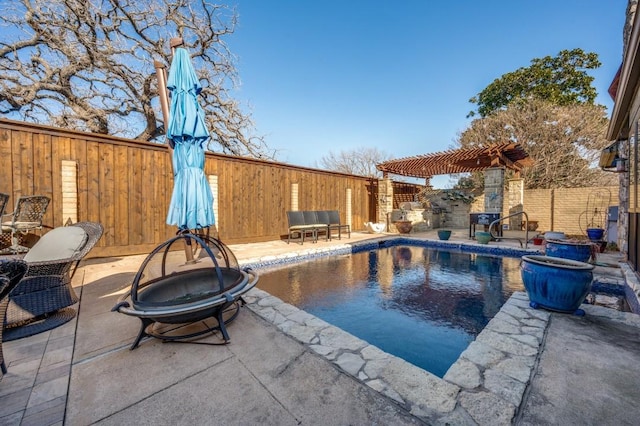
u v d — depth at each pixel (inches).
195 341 82.1
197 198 128.1
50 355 74.4
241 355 74.8
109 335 86.0
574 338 83.0
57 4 315.9
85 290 128.5
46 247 102.6
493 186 320.2
